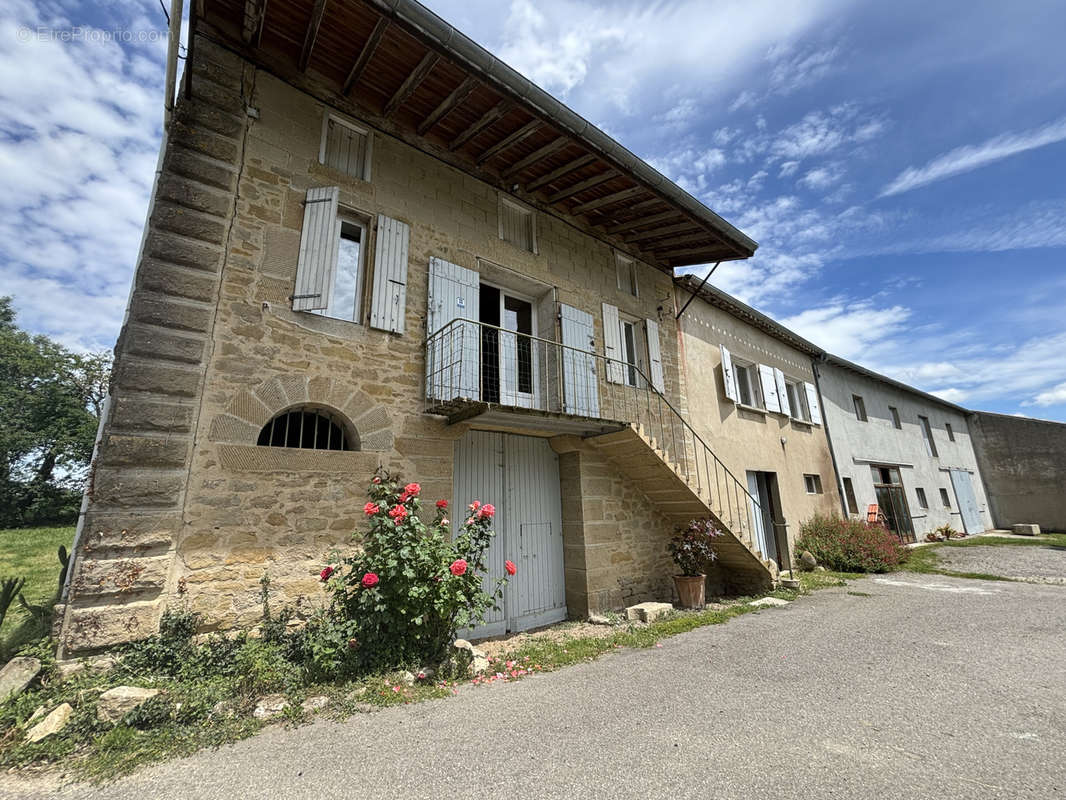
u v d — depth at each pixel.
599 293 7.95
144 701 2.90
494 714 3.09
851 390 14.94
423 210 5.98
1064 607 5.92
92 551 3.39
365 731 2.83
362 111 5.68
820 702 3.17
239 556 3.96
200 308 4.16
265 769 2.41
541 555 6.58
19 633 4.03
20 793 2.24
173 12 3.72
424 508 5.14
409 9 4.35
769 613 6.12
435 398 5.34
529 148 6.54
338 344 4.89
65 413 21.58
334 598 4.04
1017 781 2.17
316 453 4.53
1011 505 19.94
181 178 4.29
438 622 4.08
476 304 6.12
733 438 9.89
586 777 2.29
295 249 4.77
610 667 4.13
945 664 3.87
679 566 7.59
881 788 2.14
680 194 7.01
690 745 2.60
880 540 10.21
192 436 3.93
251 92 4.86
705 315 10.30
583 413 6.96
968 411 21.30
